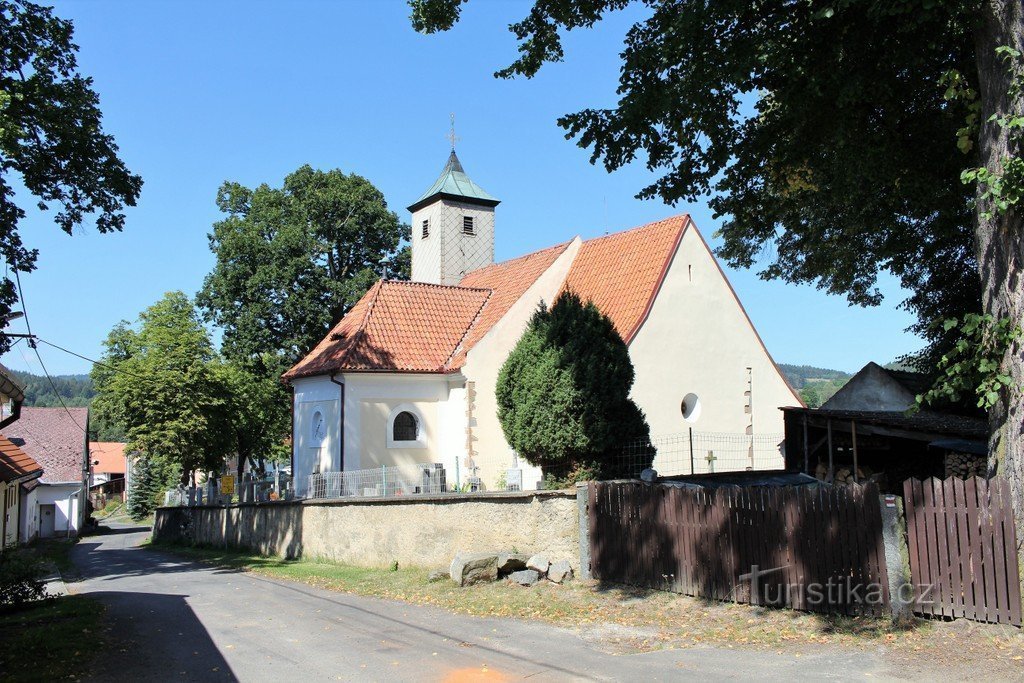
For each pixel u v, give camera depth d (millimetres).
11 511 31094
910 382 27109
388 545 18922
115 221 20922
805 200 16891
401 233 46312
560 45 13664
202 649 10078
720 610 10883
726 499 11328
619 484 13047
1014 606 8680
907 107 14047
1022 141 9164
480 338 27094
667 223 27281
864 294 26078
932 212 16578
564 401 15773
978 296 23312
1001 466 9266
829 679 7773
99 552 33312
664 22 12938
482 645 9742
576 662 8773
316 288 42844
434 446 27562
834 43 12414
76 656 9656
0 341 18922
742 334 27375
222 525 30641
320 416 27797
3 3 17500
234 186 44188
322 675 8570
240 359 43125
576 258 29953
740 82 12977
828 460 22859
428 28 13320
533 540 14602
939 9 10734
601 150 13742
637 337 24719
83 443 51844
